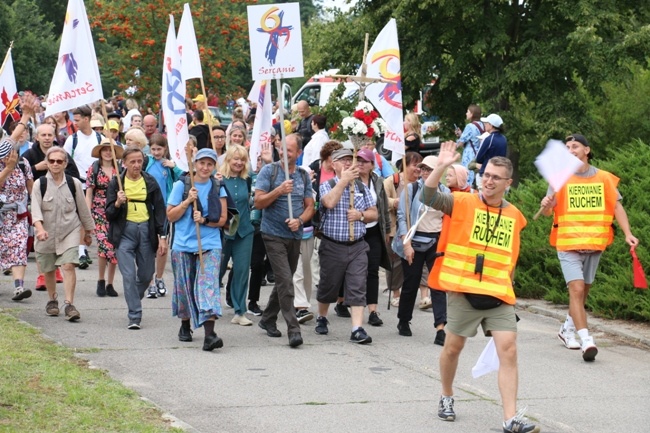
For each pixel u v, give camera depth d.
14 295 12.20
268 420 7.64
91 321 11.32
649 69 22.16
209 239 10.14
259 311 12.35
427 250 11.16
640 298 11.97
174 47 11.10
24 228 12.35
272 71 11.02
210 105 30.31
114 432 6.88
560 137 21.88
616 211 10.59
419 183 11.33
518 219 7.62
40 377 8.20
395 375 9.36
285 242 10.59
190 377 8.91
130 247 11.12
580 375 9.67
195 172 10.65
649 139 21.97
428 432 7.52
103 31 29.53
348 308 12.52
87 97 11.26
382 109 11.88
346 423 7.65
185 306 10.35
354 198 10.87
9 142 10.98
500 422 7.88
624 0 22.39
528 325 12.22
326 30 23.91
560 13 22.06
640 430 7.86
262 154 11.98
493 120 16.03
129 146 11.38
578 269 10.44
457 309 7.59
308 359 9.90
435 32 22.64
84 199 11.44
